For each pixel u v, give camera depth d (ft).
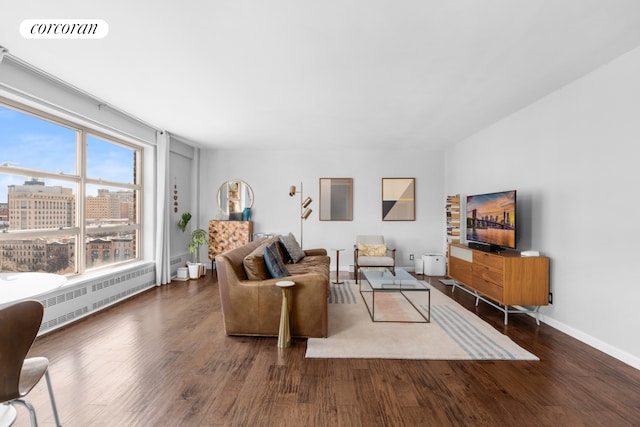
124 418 5.90
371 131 16.24
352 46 7.98
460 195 18.24
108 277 12.85
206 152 20.86
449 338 9.71
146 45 7.89
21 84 9.06
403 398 6.61
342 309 12.62
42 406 6.25
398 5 6.36
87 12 6.56
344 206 20.79
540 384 7.17
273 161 20.89
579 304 9.75
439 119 14.10
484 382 7.25
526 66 9.07
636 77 8.07
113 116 13.03
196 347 9.05
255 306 9.71
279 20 6.85
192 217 20.49
